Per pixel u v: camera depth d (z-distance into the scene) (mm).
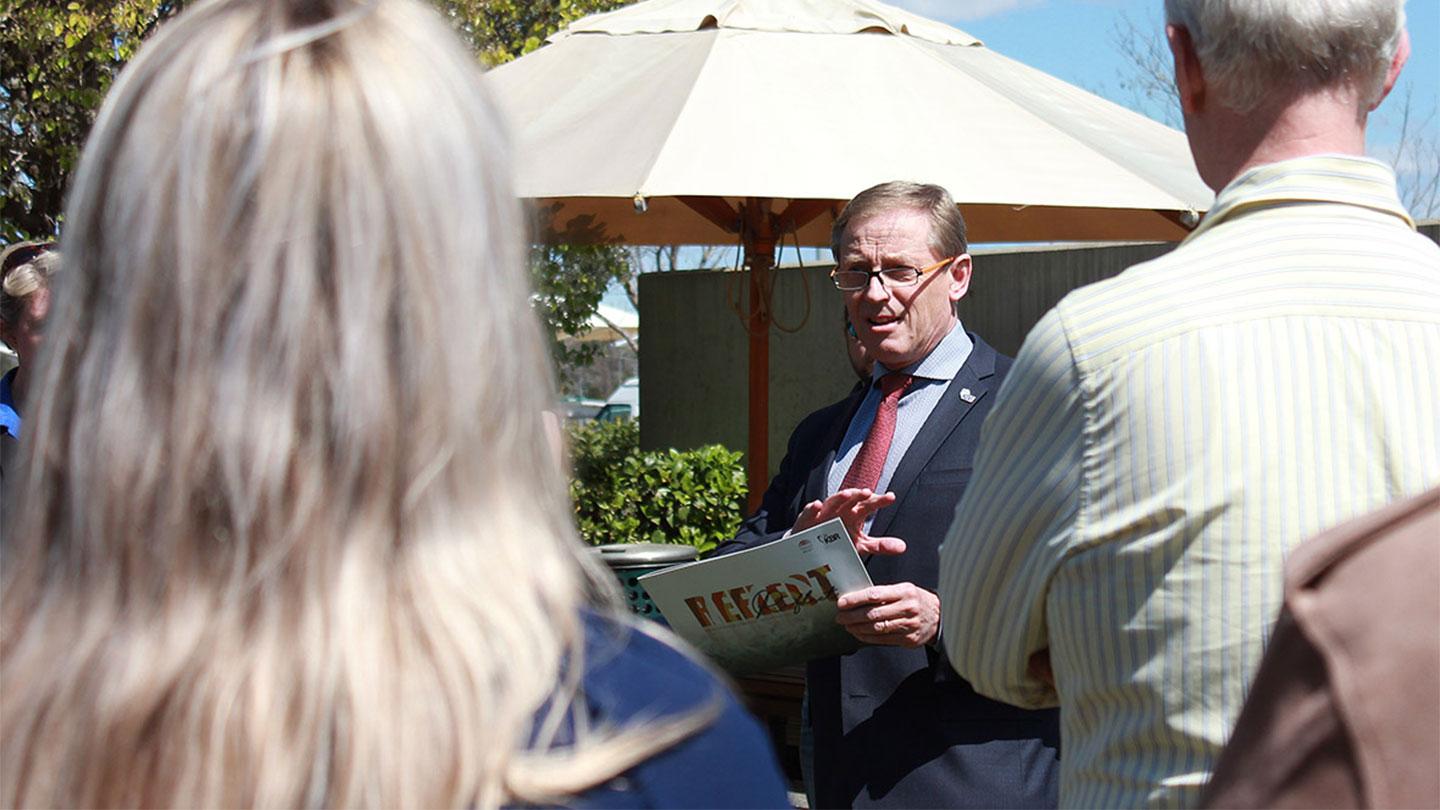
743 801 887
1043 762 2533
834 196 3969
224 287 843
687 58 4625
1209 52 1579
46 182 10008
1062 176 4246
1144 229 5777
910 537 2656
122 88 914
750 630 2605
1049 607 1596
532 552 901
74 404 883
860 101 4418
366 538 847
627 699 882
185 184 854
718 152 4082
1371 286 1498
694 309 10273
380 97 881
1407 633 839
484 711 833
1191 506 1445
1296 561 892
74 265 904
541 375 953
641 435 10734
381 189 864
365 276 849
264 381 837
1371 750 831
